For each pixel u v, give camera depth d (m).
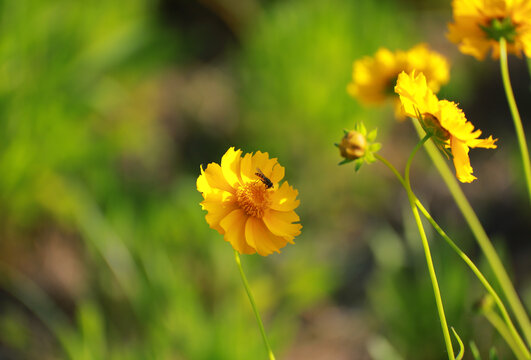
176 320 1.22
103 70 1.76
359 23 2.08
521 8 0.85
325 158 1.93
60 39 1.56
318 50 1.96
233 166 0.78
